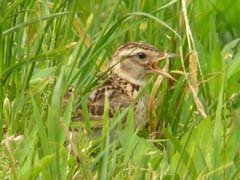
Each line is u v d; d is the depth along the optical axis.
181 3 13.53
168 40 13.91
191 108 13.05
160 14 13.84
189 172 11.34
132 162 11.51
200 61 13.69
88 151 11.70
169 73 13.32
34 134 11.33
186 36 13.34
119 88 13.51
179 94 13.02
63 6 13.20
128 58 13.57
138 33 14.11
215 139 11.36
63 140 11.11
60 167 10.96
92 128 12.77
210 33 13.83
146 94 13.45
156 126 13.02
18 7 13.02
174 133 12.99
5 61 12.82
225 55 13.95
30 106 12.34
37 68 13.26
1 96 12.40
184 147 11.12
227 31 15.88
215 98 13.15
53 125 11.04
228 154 11.58
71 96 11.63
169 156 11.78
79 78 12.45
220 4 15.55
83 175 11.08
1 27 12.41
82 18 15.29
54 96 11.12
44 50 13.08
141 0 13.86
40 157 11.31
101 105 13.26
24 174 10.84
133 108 12.67
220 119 11.42
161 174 11.24
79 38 14.11
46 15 12.84
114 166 11.20
